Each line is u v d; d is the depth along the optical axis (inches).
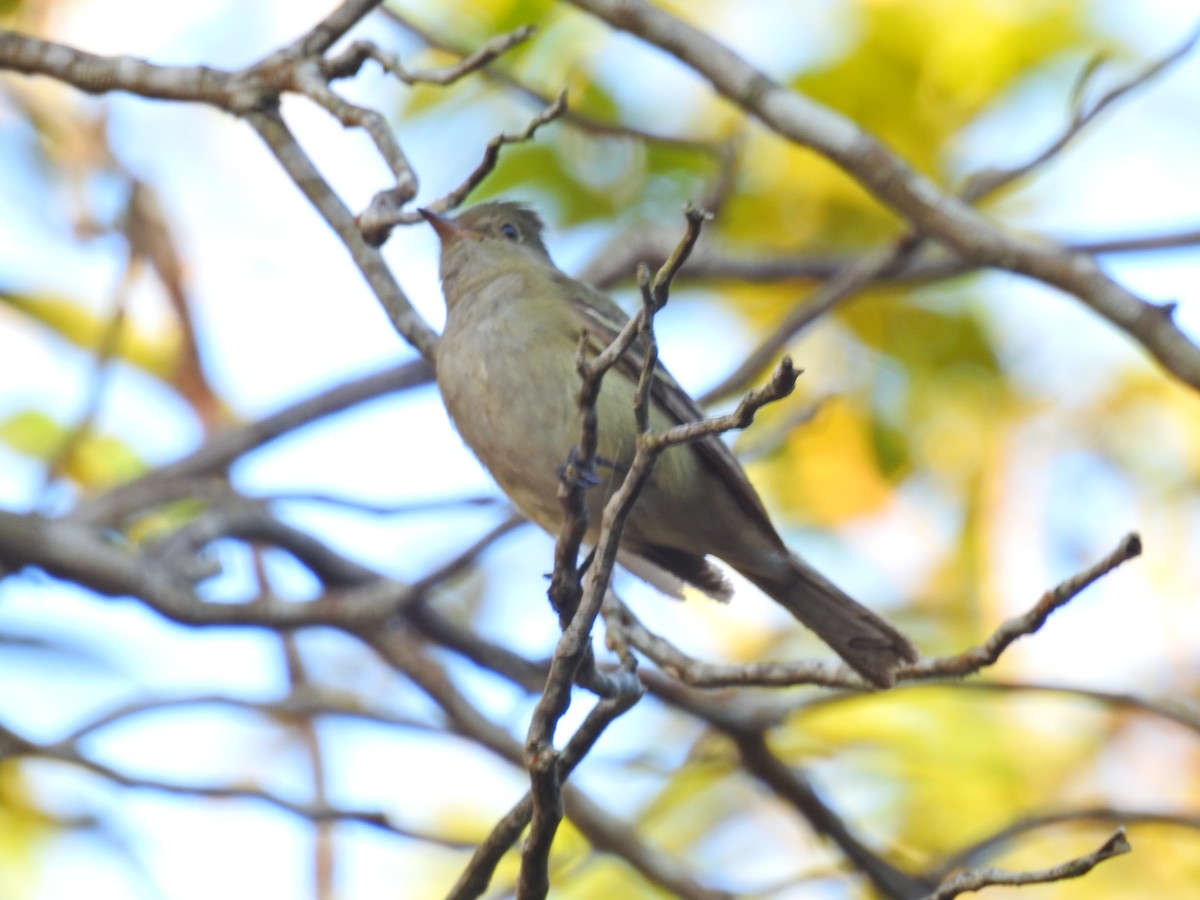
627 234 500.4
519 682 458.0
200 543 465.4
